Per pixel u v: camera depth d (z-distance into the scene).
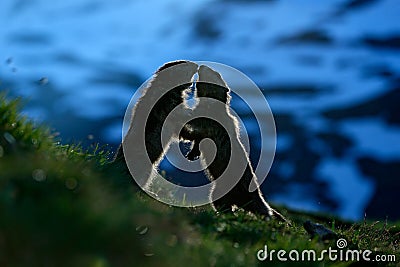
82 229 15.32
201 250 20.08
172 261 17.42
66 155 28.47
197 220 27.69
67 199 16.80
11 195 16.45
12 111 26.50
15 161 20.55
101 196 19.75
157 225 20.78
